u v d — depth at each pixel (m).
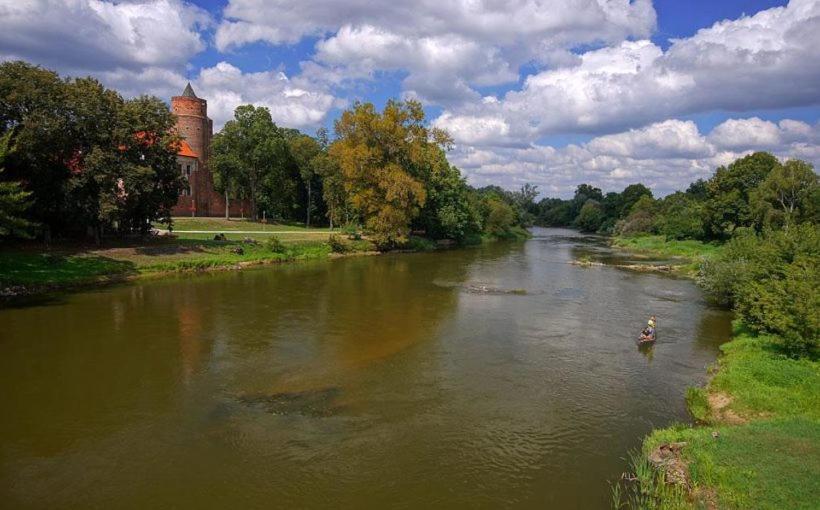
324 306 34.09
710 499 11.73
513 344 25.77
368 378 20.81
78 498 12.59
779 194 67.62
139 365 21.97
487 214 113.38
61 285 38.47
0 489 12.94
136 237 52.22
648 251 82.44
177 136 50.34
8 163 38.75
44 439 15.51
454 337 26.94
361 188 72.19
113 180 42.94
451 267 56.44
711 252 69.69
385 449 15.02
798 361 20.28
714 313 33.19
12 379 20.22
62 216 43.03
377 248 72.31
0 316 30.05
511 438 15.73
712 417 17.00
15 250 41.12
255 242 59.56
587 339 26.83
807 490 11.37
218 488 13.03
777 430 14.38
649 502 12.09
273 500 12.54
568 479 13.48
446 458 14.52
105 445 15.16
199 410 17.58
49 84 40.25
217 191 89.38
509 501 12.51
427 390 19.58
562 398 18.91
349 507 12.27
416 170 78.25
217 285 41.25
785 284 22.38
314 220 101.56
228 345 24.98
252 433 15.95
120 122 44.09
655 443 14.68
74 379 20.30
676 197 120.06
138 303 33.94
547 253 77.25
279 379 20.56
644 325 29.91
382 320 30.41
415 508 12.24
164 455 14.61
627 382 20.59
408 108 73.75
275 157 85.62
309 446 15.16
